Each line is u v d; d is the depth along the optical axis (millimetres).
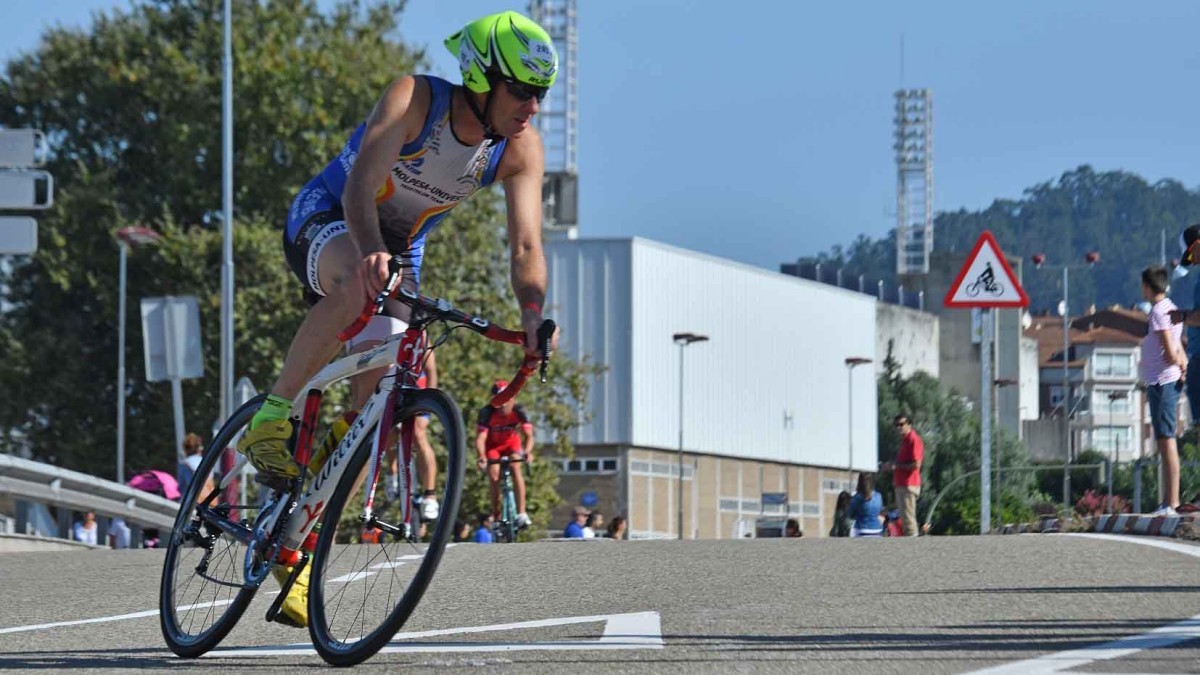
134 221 65312
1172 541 14469
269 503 8750
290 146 64312
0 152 27562
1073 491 98438
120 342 61812
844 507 36062
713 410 107938
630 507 100000
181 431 35188
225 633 8711
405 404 8016
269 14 67000
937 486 118438
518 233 8891
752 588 10906
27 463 25953
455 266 63188
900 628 8688
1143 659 7430
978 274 25297
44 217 65750
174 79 65000
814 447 118688
